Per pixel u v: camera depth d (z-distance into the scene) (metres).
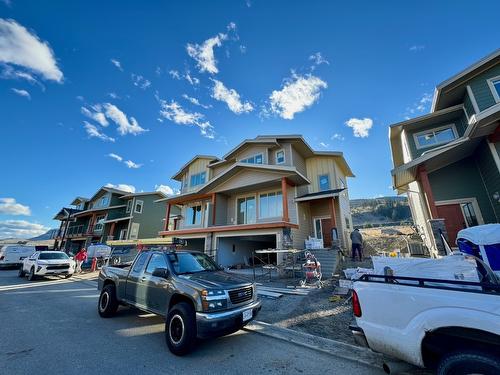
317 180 17.36
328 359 3.57
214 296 3.90
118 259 18.72
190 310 3.94
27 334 4.67
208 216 16.23
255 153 17.81
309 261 8.73
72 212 37.03
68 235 37.12
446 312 2.31
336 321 5.05
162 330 4.90
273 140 16.52
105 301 5.94
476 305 2.21
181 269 4.88
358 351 3.72
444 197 11.16
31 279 12.53
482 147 9.80
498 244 4.16
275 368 3.33
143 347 4.06
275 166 13.10
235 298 4.22
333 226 12.55
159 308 4.52
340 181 18.09
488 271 3.21
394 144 15.63
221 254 14.03
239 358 3.65
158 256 5.29
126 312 6.31
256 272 12.11
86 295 8.64
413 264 3.95
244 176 14.87
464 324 2.18
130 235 28.72
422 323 2.42
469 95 10.92
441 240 8.53
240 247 15.79
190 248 17.58
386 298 2.77
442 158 10.18
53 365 3.43
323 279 9.12
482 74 10.81
